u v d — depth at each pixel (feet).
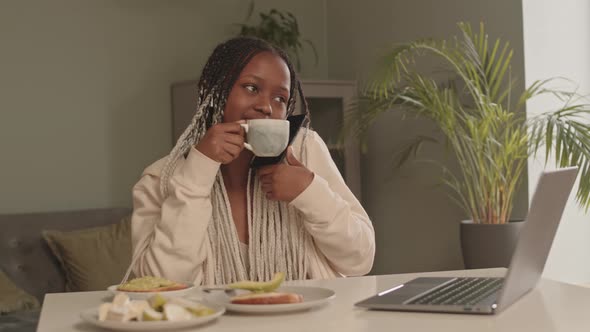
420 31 12.78
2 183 12.98
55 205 13.35
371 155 14.08
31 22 13.20
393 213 13.58
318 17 15.53
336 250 4.69
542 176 2.99
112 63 13.79
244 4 14.88
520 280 3.28
